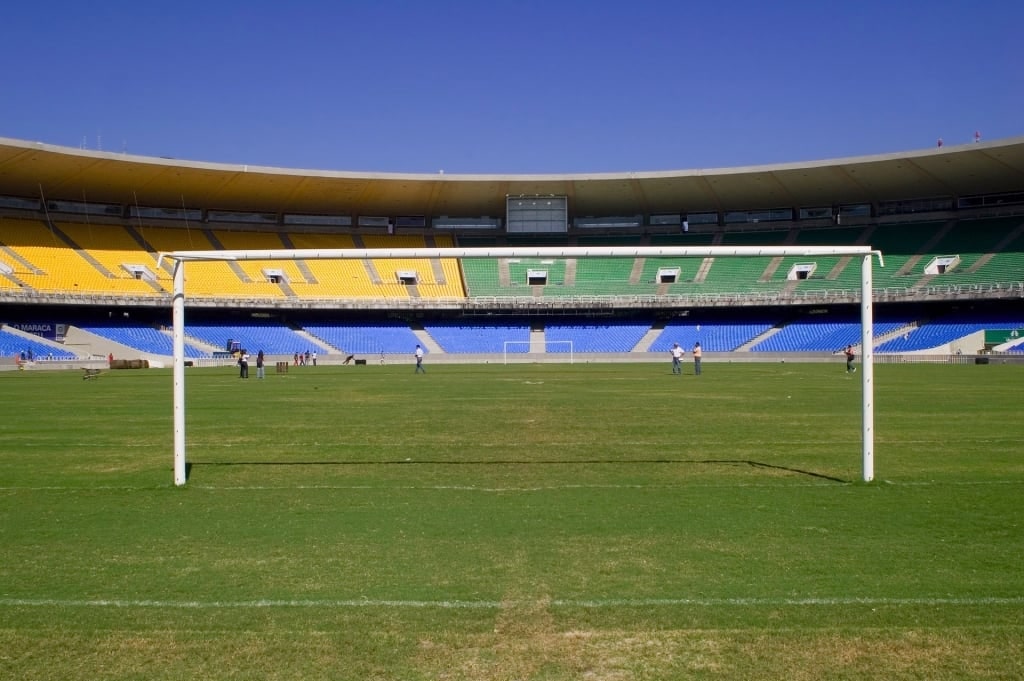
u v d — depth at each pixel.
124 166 58.59
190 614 5.87
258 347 65.56
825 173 63.22
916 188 67.12
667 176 65.00
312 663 5.05
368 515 8.96
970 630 5.48
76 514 9.09
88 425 18.72
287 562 7.14
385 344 67.94
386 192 68.62
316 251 10.94
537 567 6.92
